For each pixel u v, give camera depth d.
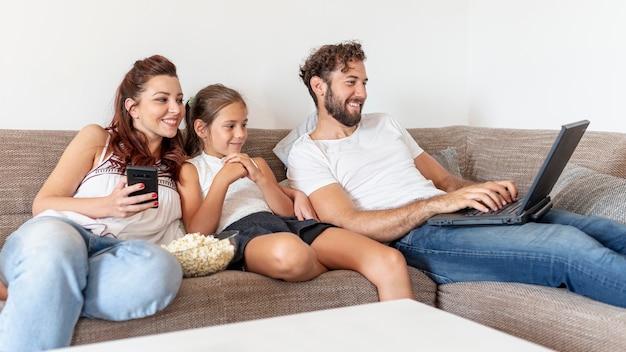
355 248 1.74
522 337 1.56
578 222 1.79
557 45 2.68
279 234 1.65
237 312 1.52
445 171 2.33
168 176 1.94
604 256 1.51
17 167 1.84
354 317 1.08
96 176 1.82
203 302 1.49
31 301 1.28
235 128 2.08
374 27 2.78
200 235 1.71
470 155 2.60
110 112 2.25
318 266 1.77
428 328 1.02
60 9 2.15
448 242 1.79
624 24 2.42
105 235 1.69
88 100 2.22
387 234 1.91
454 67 3.02
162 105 1.92
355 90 2.15
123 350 0.94
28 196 1.84
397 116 2.88
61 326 1.30
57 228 1.42
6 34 2.08
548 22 2.70
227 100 2.07
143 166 1.69
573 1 2.60
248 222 1.90
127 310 1.38
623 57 2.43
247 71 2.49
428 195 2.05
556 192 2.06
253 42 2.50
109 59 2.24
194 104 2.12
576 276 1.56
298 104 2.61
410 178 2.12
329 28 2.67
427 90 2.95
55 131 1.96
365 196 2.08
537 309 1.54
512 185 1.87
